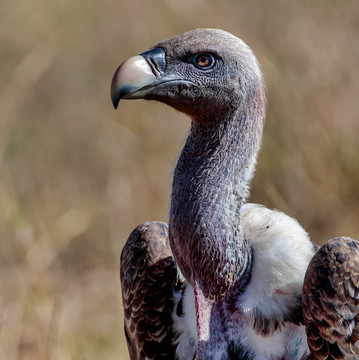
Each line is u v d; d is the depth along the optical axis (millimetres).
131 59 6727
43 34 16328
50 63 15867
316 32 12617
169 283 7219
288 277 6672
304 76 12492
